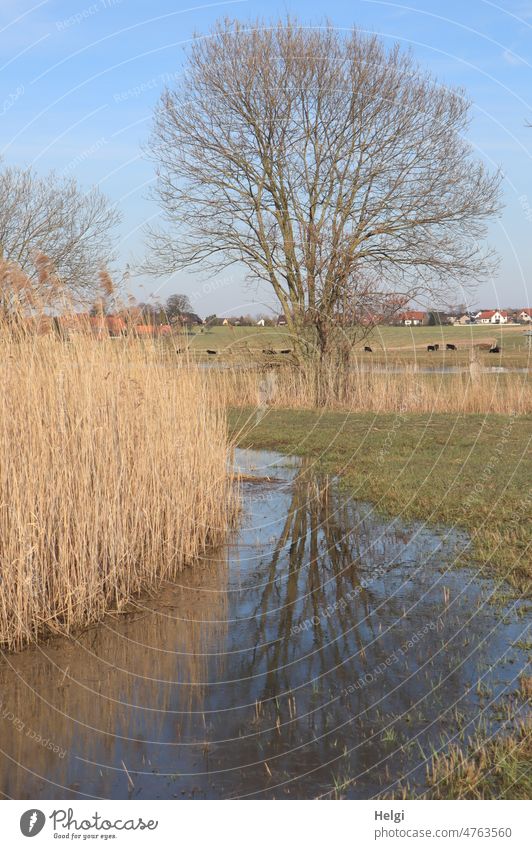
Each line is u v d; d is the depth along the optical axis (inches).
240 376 836.6
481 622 242.8
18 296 274.4
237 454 581.6
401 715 188.5
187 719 191.5
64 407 270.5
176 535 317.4
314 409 813.9
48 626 249.4
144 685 210.8
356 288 852.6
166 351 370.9
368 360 935.0
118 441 292.5
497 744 171.3
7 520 238.2
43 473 251.6
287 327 893.8
